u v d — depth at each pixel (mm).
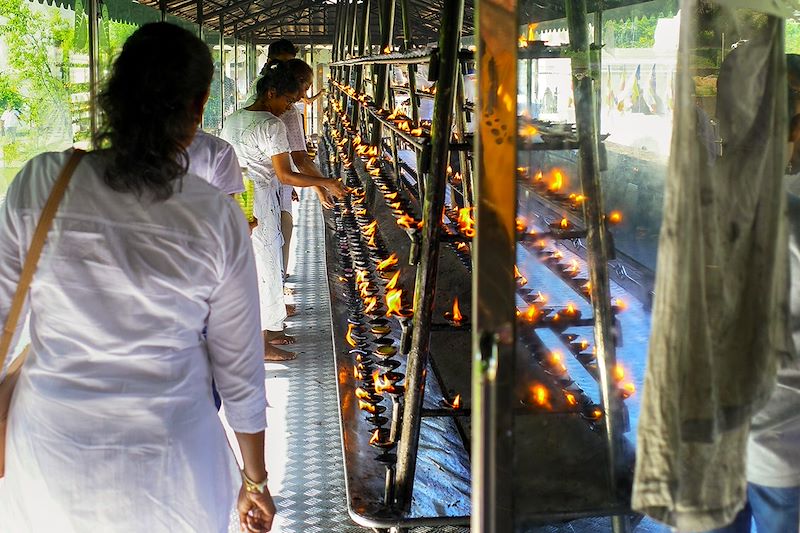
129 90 1680
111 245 1682
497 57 1381
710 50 1604
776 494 1660
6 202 1733
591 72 1874
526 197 1747
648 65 1806
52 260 1680
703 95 1603
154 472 1751
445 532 3123
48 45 5812
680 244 1472
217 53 16453
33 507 1784
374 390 3607
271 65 5742
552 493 1646
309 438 4285
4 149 5027
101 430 1729
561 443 1657
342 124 11148
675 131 1469
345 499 3631
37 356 1754
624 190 1738
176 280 1713
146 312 1714
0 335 1729
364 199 6906
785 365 1610
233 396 1918
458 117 4230
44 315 1724
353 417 3488
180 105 1719
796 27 1600
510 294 1418
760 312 1550
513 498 1563
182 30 1759
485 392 1408
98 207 1692
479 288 1422
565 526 1641
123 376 1728
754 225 1538
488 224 1411
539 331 1732
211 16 14836
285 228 6746
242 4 15258
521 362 1696
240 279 1823
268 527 2154
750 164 1539
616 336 1729
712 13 1579
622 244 1726
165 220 1710
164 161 1694
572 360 1725
